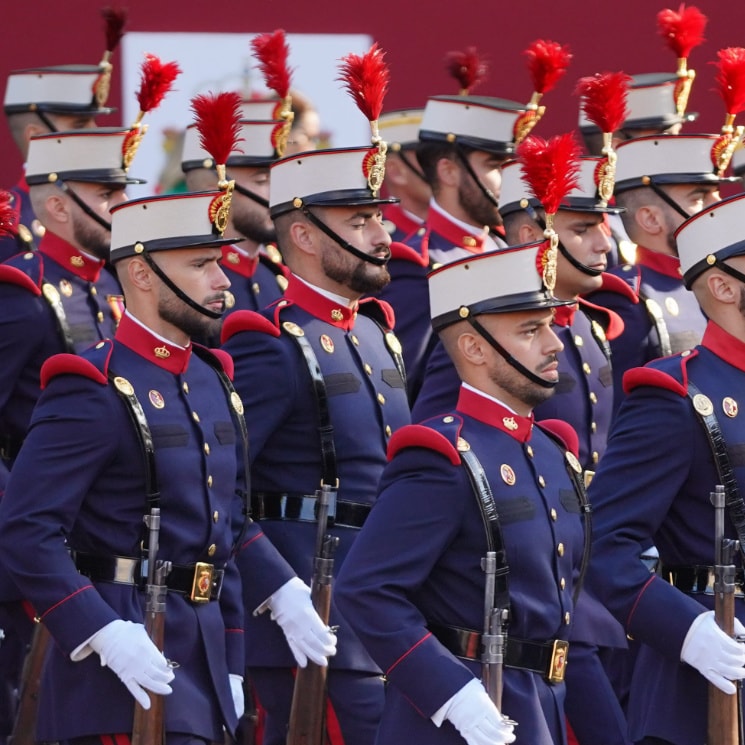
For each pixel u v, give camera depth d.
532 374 22.55
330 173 27.17
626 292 31.11
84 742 23.23
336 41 42.44
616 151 31.77
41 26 42.50
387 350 28.39
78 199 30.05
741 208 24.03
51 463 23.08
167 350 24.23
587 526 23.16
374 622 21.42
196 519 23.92
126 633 22.67
